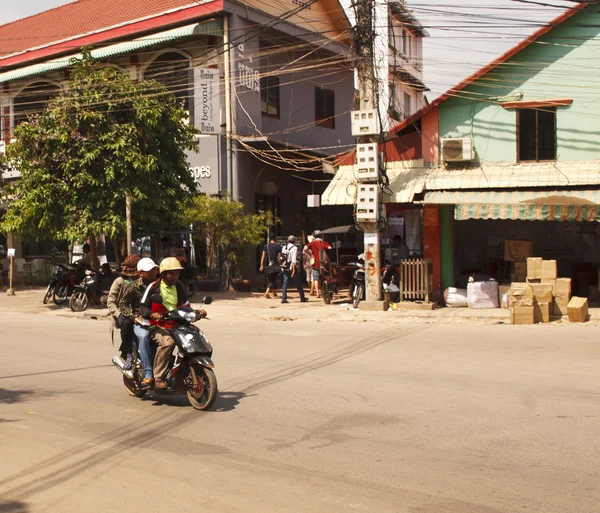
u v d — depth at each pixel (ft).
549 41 59.00
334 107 98.99
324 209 94.02
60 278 66.69
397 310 58.75
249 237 76.28
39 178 63.93
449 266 62.80
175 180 68.39
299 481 17.88
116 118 65.77
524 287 50.39
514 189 58.75
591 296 60.64
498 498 16.61
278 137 87.71
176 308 26.27
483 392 28.14
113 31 85.66
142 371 27.04
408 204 68.44
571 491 17.07
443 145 60.59
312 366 34.30
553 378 30.89
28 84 93.45
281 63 89.51
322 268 67.56
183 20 81.00
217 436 22.22
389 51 98.94
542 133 59.98
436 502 16.37
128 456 20.16
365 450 20.56
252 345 41.34
